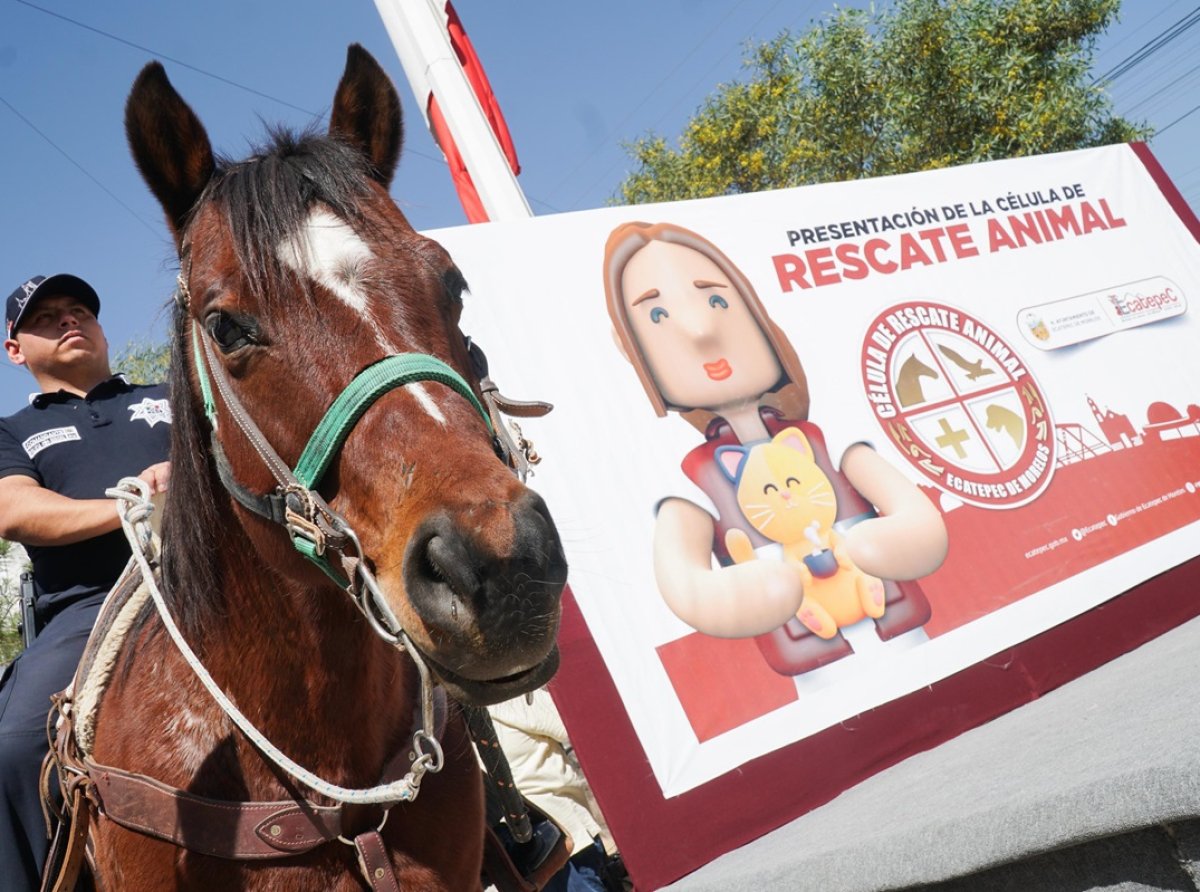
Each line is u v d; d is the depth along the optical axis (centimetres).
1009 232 505
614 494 368
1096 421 477
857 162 1495
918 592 401
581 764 322
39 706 214
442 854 187
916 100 1369
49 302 270
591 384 381
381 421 151
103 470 250
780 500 394
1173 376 511
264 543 169
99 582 239
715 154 1662
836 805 336
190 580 183
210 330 165
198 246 174
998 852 216
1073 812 203
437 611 137
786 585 379
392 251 167
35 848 203
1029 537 434
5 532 222
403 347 158
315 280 160
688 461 384
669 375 396
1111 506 458
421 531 139
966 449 439
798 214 452
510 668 135
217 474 182
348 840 175
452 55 590
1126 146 569
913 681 382
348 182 173
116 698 196
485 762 228
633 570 359
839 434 416
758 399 407
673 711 342
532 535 136
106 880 188
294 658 175
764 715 354
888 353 444
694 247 422
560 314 387
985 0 1390
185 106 186
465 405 156
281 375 159
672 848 322
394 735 190
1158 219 555
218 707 182
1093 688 362
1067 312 496
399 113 214
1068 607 422
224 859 172
